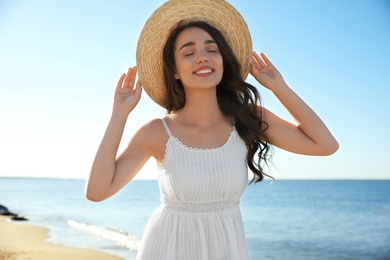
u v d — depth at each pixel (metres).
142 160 2.61
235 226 2.60
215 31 2.74
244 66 2.90
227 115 2.77
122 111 2.58
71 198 52.44
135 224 25.97
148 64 2.84
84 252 14.16
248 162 2.73
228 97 2.82
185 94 2.82
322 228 25.78
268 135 2.79
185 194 2.52
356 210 36.53
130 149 2.59
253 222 28.53
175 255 2.52
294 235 22.73
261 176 2.76
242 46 2.88
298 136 2.75
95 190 2.42
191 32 2.69
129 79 2.69
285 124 2.79
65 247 15.15
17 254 13.37
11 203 42.97
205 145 2.60
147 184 105.75
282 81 2.79
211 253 2.52
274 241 20.69
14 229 20.02
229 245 2.54
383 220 29.61
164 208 2.60
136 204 43.22
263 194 57.25
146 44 2.82
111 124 2.54
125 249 15.20
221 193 2.55
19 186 98.38
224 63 2.79
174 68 2.77
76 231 20.44
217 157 2.56
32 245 15.30
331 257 17.34
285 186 79.25
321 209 37.34
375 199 48.44
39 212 32.69
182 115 2.71
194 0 2.83
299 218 30.94
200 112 2.69
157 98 2.92
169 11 2.81
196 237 2.52
